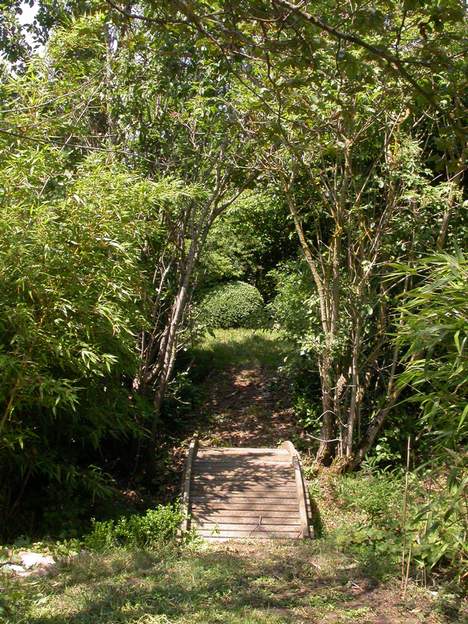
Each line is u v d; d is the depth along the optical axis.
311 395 8.66
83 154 7.22
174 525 5.73
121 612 4.08
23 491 6.25
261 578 4.75
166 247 7.75
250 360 10.69
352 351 7.30
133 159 7.59
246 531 5.98
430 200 6.64
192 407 9.28
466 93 5.76
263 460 7.15
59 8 7.41
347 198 7.10
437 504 4.40
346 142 6.52
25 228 5.36
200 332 8.71
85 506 6.36
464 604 4.42
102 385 6.43
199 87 6.67
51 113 5.96
